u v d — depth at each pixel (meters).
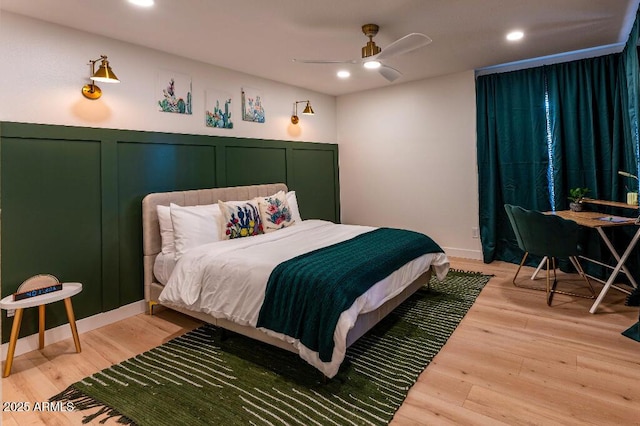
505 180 4.30
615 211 3.63
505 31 3.14
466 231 4.64
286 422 1.82
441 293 3.47
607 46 3.68
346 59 3.66
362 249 2.77
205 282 2.60
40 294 2.41
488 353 2.38
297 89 4.86
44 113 2.62
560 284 3.62
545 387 2.02
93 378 2.21
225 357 2.45
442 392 2.01
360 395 2.01
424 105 4.79
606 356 2.29
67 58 2.73
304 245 2.94
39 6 2.41
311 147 5.10
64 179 2.74
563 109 3.91
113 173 3.01
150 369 2.30
